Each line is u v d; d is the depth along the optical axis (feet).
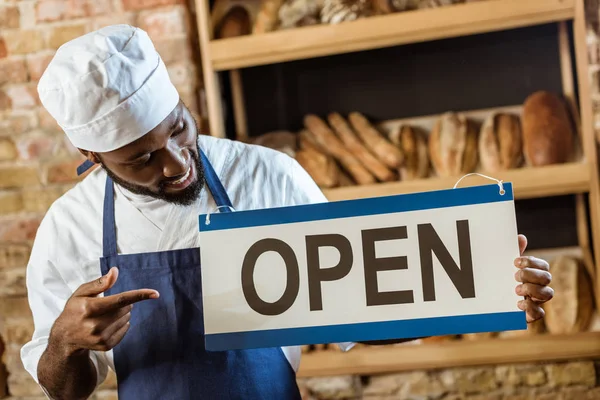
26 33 7.72
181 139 3.95
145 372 4.41
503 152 7.07
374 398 7.57
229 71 7.86
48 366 4.10
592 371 7.20
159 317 4.41
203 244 3.95
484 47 7.55
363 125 7.51
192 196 4.01
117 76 3.72
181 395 4.37
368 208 3.83
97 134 3.79
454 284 3.73
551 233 7.60
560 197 7.55
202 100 7.74
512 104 7.58
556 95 7.27
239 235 3.92
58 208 4.65
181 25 7.48
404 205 3.80
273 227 3.90
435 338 7.12
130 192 4.36
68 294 4.59
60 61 3.83
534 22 6.71
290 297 3.88
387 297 3.80
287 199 4.60
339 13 7.02
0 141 7.86
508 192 3.71
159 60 3.98
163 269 4.40
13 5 7.72
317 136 7.54
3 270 7.89
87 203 4.59
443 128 7.35
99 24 7.62
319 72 7.86
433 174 7.39
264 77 7.95
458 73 7.63
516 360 6.98
